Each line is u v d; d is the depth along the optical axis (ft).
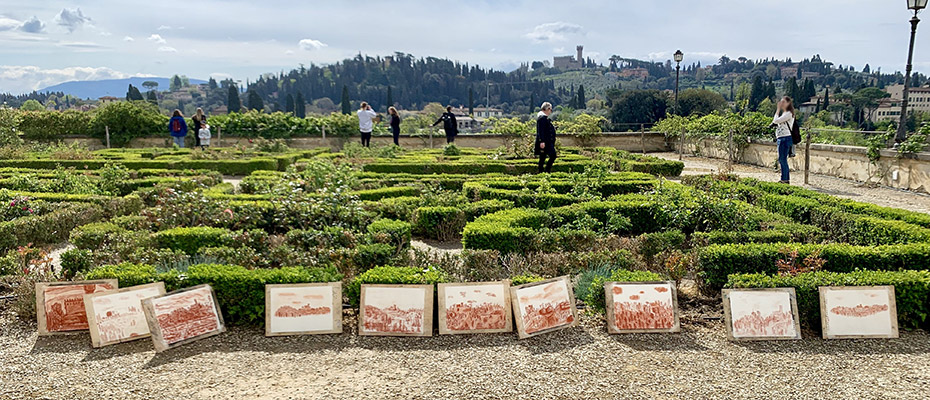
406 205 29.81
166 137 81.30
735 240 22.68
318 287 16.60
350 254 20.42
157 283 16.69
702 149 69.31
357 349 15.47
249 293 16.97
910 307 16.57
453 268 20.25
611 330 16.24
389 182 39.06
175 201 27.53
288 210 27.04
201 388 13.33
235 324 17.19
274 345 15.75
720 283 19.33
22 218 26.30
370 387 13.32
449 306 16.46
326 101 449.89
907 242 21.77
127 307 16.17
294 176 36.09
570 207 28.25
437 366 14.38
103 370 14.29
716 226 25.49
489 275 19.81
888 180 41.37
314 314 16.44
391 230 24.22
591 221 25.77
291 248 21.84
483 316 16.43
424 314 16.38
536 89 480.64
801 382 13.53
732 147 61.36
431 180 39.34
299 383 13.56
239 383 13.57
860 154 44.19
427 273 17.56
